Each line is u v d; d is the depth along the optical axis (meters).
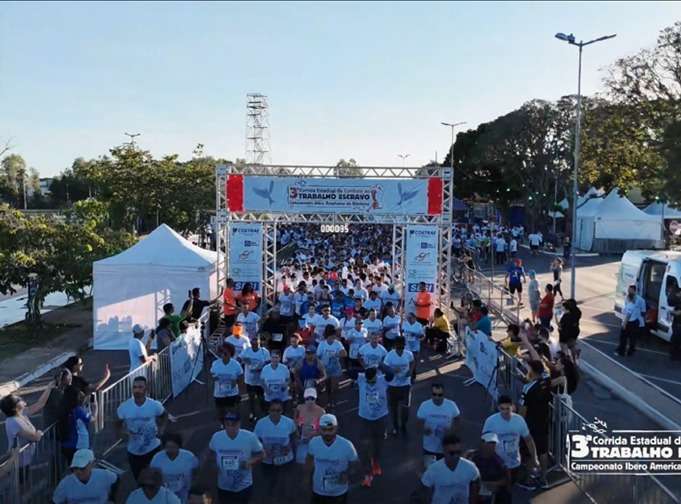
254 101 99.00
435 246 19.45
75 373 8.57
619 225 43.69
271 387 9.88
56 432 8.22
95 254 19.98
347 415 11.88
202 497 5.91
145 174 36.94
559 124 52.44
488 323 14.30
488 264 39.00
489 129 58.09
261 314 20.05
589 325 20.81
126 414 7.82
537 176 55.19
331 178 19.56
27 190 102.62
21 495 7.46
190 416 11.82
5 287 19.00
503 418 7.52
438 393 8.09
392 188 19.58
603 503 8.11
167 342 13.05
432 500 6.25
